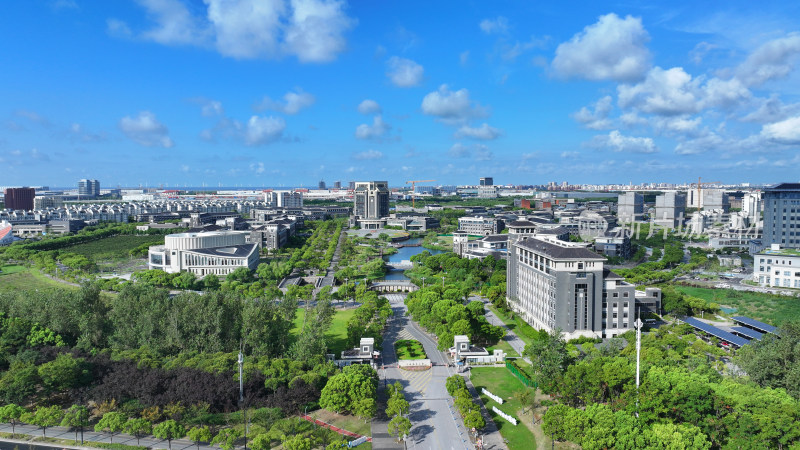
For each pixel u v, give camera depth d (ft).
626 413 477.77
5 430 523.70
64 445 496.23
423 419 557.33
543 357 596.70
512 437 518.37
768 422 435.12
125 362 616.39
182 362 615.16
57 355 618.03
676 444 426.10
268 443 474.08
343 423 542.98
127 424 495.41
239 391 561.43
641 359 611.06
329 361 634.02
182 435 492.13
